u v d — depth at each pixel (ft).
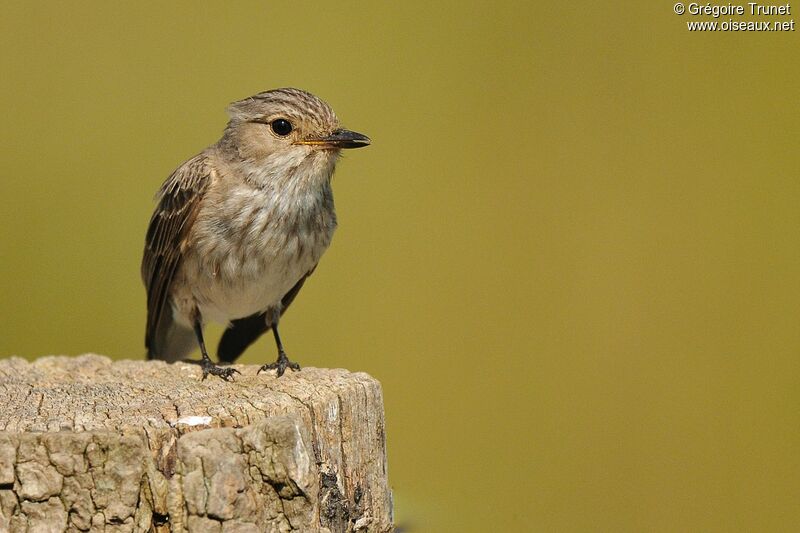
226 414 26.12
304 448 25.17
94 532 23.93
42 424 25.13
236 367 34.19
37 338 64.23
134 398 28.04
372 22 73.77
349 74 71.05
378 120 69.05
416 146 68.39
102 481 23.97
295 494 24.98
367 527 28.94
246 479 24.70
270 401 27.27
